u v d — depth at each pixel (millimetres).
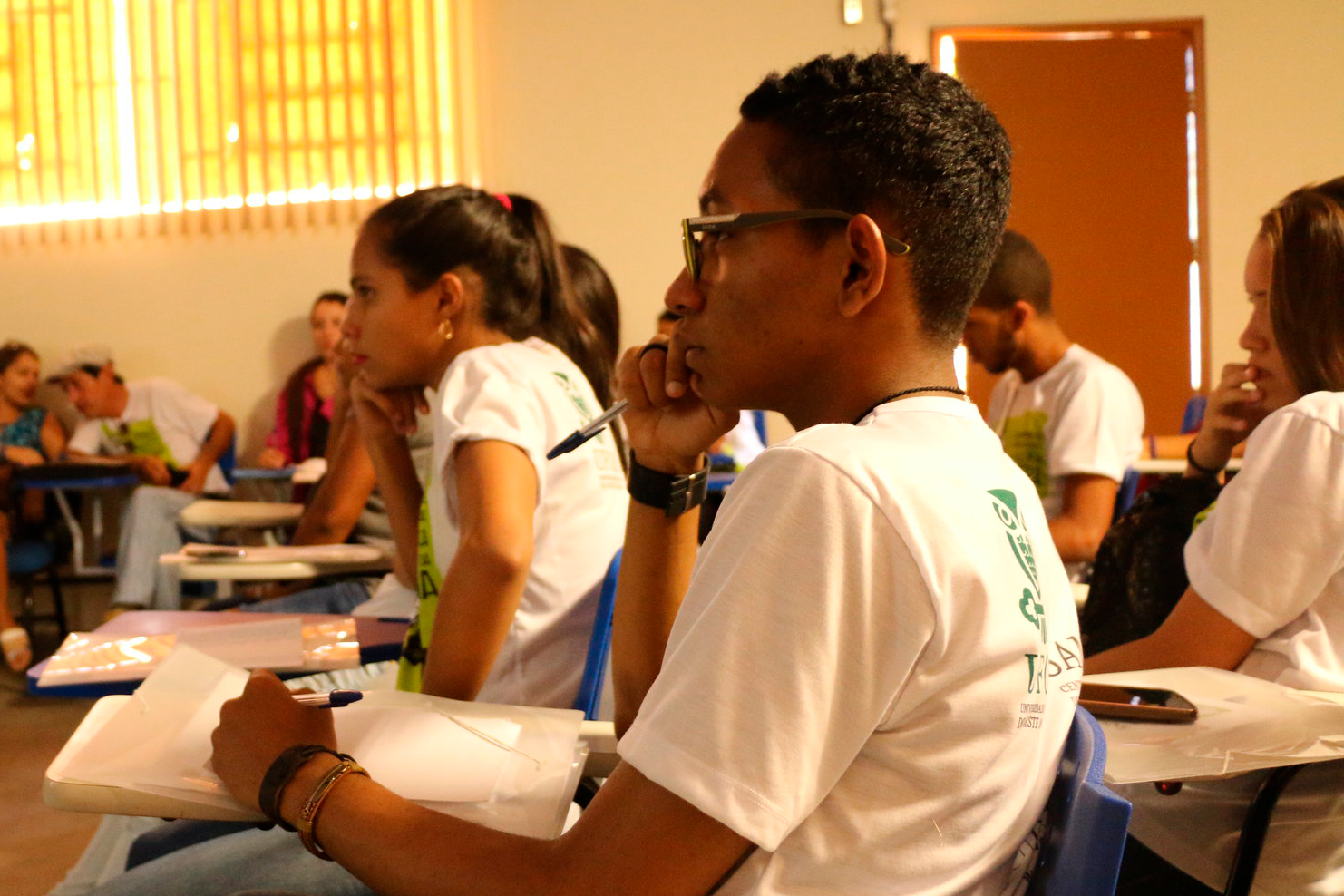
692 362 841
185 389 5773
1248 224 5570
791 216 773
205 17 5742
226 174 5809
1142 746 982
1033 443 2602
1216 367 5598
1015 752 720
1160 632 1314
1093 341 5645
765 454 706
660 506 1095
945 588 672
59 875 2430
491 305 1638
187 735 977
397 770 931
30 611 4777
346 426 2521
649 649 1095
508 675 1462
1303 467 1213
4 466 4941
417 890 761
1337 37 5508
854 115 766
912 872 696
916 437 730
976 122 795
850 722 671
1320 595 1229
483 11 5707
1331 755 956
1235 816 1230
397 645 1560
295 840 1151
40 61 5816
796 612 659
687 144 5715
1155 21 5527
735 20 5664
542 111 5738
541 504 1410
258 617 1755
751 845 675
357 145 5766
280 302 5816
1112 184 5602
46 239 5875
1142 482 3205
